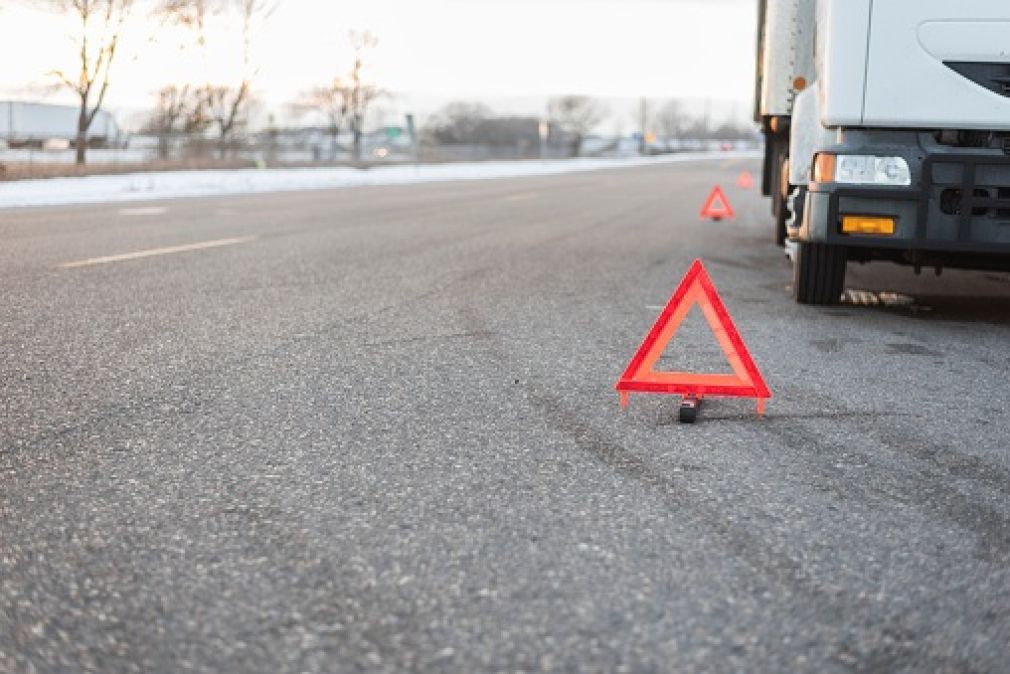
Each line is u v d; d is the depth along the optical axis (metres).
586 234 13.09
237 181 27.08
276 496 3.13
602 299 7.36
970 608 2.42
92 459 3.48
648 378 4.31
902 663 2.15
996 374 5.10
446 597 2.43
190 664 2.11
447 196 22.45
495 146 75.94
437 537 2.81
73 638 2.21
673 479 3.35
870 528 2.94
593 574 2.57
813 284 7.24
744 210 20.25
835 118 6.31
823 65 6.60
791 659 2.15
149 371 4.79
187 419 3.99
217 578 2.53
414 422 4.00
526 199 21.83
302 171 35.97
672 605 2.40
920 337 6.10
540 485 3.27
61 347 5.32
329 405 4.24
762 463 3.55
